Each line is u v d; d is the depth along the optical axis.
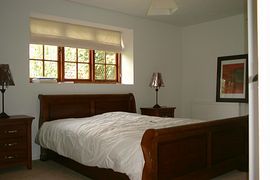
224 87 4.93
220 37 5.05
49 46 4.21
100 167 2.47
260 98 0.48
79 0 4.01
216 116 5.00
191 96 5.56
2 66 3.23
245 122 3.16
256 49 0.55
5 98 3.50
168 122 3.25
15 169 3.29
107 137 2.54
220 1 4.04
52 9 3.89
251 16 0.56
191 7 4.33
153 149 2.12
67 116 3.92
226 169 2.97
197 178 2.58
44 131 3.47
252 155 0.55
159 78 4.84
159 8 2.73
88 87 4.29
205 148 2.70
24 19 3.66
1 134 3.06
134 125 3.05
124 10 4.52
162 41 5.34
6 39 3.51
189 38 5.60
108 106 4.39
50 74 4.23
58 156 3.47
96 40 4.60
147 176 2.08
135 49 4.90
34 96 3.75
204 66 5.32
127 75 4.97
